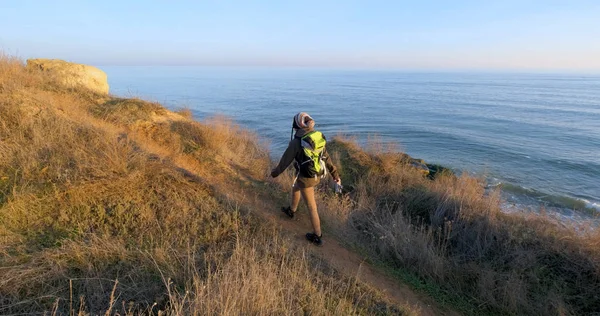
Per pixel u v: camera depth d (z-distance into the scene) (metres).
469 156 20.31
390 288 3.99
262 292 2.75
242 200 4.96
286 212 4.95
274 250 3.72
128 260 3.02
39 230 3.12
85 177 3.92
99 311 2.44
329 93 94.12
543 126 34.25
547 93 110.88
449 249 5.39
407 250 4.87
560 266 4.62
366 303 3.35
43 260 2.76
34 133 4.59
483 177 9.91
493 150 22.16
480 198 6.56
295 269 3.38
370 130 29.20
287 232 4.43
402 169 8.67
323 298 3.01
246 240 3.79
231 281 2.82
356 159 9.09
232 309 2.49
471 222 5.79
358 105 57.53
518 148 22.94
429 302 3.97
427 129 30.53
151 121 7.25
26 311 2.34
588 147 23.78
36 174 3.87
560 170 17.50
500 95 96.38
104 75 10.38
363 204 6.64
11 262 2.67
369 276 4.10
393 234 5.25
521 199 12.29
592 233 4.99
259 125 29.52
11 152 4.11
